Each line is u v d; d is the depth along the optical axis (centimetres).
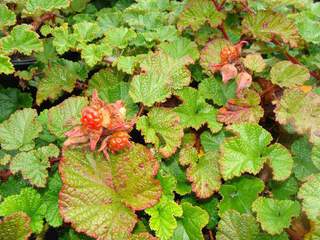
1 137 18
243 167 17
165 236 16
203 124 19
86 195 16
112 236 16
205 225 17
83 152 16
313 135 17
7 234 16
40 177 17
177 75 19
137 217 17
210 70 20
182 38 22
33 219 17
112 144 16
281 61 20
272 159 17
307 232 16
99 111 15
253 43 23
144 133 18
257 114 19
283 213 17
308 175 18
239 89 19
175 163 18
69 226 18
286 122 18
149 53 20
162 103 20
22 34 21
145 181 16
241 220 17
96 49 21
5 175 18
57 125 18
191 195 18
